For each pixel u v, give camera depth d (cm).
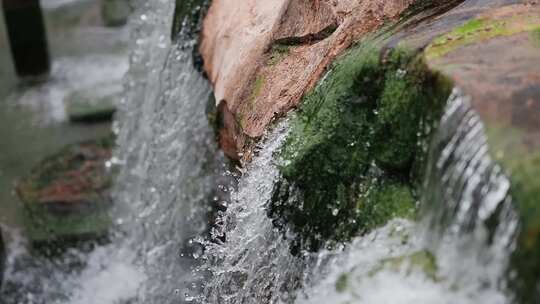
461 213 237
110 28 1198
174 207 536
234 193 393
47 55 1048
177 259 532
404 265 255
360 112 304
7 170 830
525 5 312
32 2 1003
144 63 640
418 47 290
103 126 912
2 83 1049
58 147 872
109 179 729
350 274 274
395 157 284
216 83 443
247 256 354
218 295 394
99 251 671
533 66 263
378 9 345
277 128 345
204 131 482
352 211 293
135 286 613
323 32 370
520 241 215
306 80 353
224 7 480
